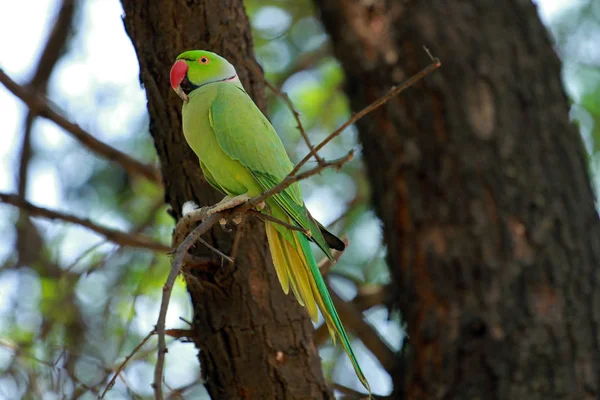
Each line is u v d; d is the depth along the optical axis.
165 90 8.21
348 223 14.72
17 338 11.59
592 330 9.38
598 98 14.61
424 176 10.13
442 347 9.46
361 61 10.84
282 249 7.68
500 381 9.07
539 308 9.36
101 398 5.88
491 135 10.09
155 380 4.85
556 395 8.98
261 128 7.92
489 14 10.73
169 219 13.94
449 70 10.34
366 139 10.73
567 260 9.63
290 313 8.08
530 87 10.44
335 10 11.22
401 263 10.13
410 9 10.72
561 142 10.30
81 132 11.48
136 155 15.23
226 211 6.87
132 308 9.15
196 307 8.13
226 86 7.98
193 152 8.20
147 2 8.30
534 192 9.88
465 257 9.70
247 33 8.61
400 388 9.83
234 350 7.95
